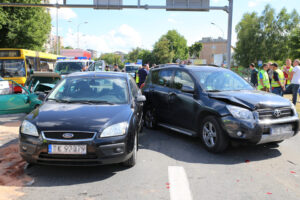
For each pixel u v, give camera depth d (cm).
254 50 5812
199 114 554
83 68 1512
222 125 498
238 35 6075
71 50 2706
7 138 618
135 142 446
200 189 371
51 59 2108
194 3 1519
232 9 1510
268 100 507
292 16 5728
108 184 382
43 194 349
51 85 886
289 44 4756
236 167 456
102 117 416
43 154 386
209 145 536
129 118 432
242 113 482
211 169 446
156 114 707
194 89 582
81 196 345
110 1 1501
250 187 379
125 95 512
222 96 527
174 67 682
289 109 517
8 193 348
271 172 436
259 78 1022
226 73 639
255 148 569
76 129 386
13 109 771
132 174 420
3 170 423
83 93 509
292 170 446
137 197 344
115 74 580
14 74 1534
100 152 384
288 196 354
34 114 436
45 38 2978
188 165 463
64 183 383
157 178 405
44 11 2905
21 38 2686
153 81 751
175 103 630
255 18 5903
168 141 618
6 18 2453
